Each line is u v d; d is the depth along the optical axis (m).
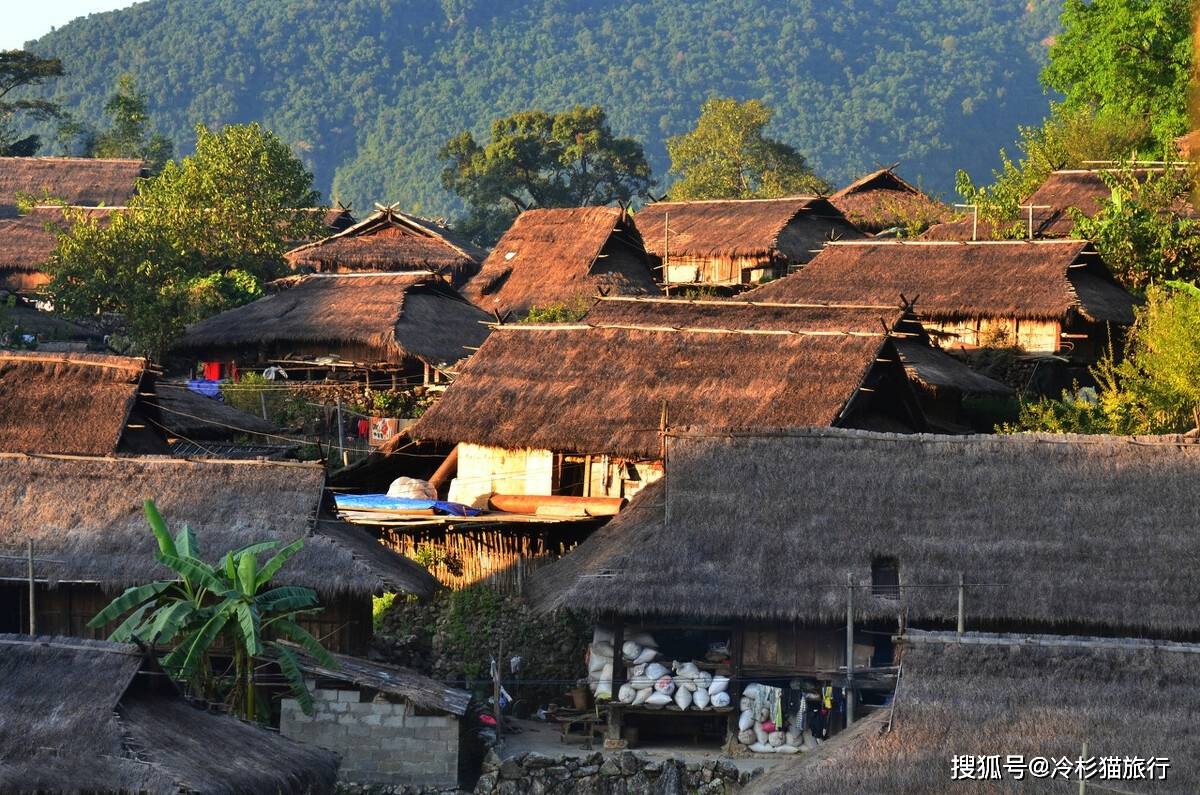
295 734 45.41
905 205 120.94
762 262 106.56
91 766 34.62
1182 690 37.25
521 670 54.62
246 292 101.56
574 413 61.12
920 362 72.19
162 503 50.25
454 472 63.97
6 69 166.12
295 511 49.72
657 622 47.97
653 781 44.84
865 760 36.50
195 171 109.56
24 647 37.59
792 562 47.28
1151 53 103.44
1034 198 96.88
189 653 43.03
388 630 56.78
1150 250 85.38
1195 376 63.72
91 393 60.94
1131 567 46.38
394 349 86.50
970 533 47.69
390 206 120.12
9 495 51.03
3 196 136.88
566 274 103.69
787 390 59.59
